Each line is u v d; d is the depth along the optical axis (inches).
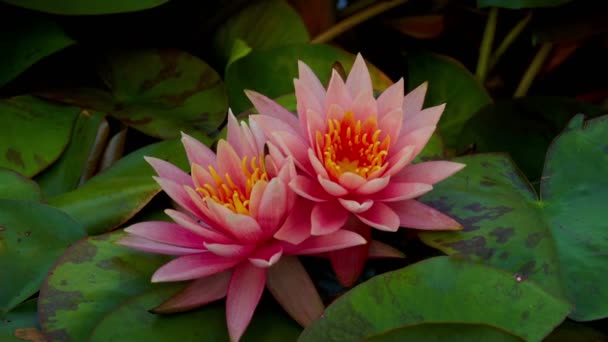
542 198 32.3
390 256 30.8
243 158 30.8
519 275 29.9
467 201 32.1
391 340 28.6
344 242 30.0
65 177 34.7
